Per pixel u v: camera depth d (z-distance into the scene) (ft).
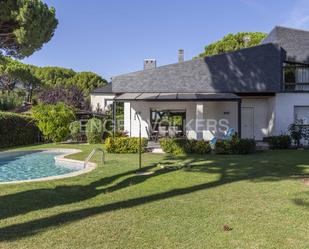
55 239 19.58
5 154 71.92
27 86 172.24
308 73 90.27
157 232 20.63
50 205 27.20
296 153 65.92
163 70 91.25
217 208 25.76
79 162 55.72
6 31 48.26
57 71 215.10
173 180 37.29
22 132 93.25
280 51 87.30
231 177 38.86
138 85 91.61
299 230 20.75
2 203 27.73
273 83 86.74
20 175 52.75
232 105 92.32
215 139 67.62
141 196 29.99
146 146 70.64
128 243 18.94
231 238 19.51
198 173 41.75
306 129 80.23
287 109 87.25
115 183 36.01
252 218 23.20
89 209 25.86
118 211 25.23
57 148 81.61
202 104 90.53
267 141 79.87
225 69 89.25
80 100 134.00
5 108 128.06
